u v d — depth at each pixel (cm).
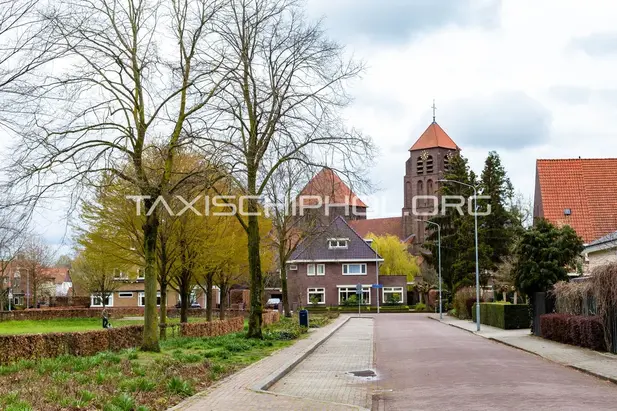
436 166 11088
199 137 1958
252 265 2831
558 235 3338
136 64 1939
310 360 2142
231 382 1469
